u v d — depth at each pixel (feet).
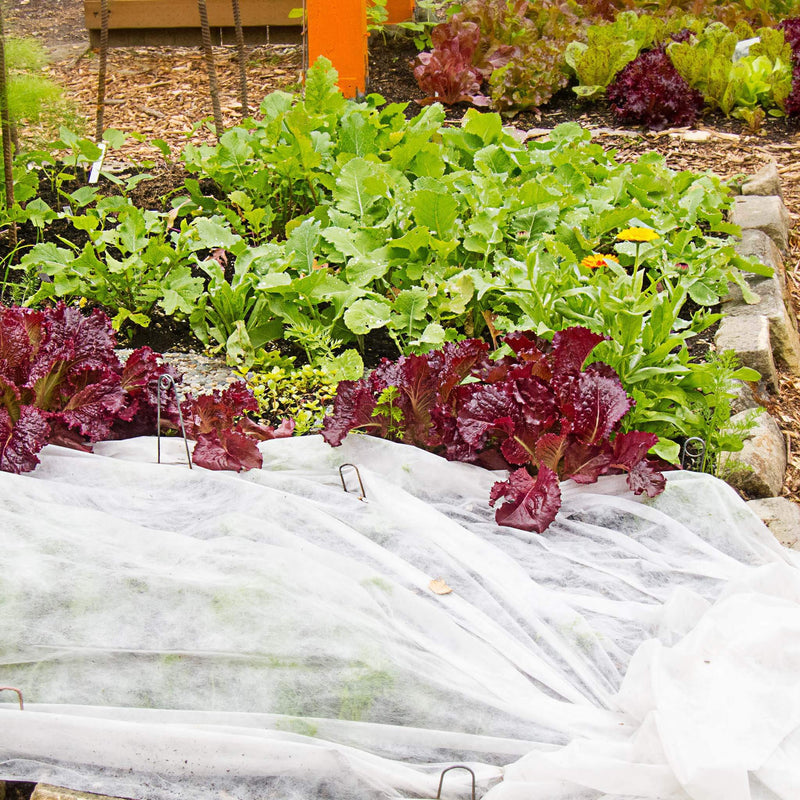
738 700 6.62
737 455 8.13
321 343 8.73
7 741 6.67
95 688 6.82
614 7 13.35
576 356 7.94
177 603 6.91
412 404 8.04
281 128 10.24
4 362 7.80
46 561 7.00
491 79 12.20
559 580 7.38
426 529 7.53
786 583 7.15
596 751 6.55
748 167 11.10
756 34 12.98
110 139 10.57
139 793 6.59
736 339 8.91
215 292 8.95
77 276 9.23
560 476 7.88
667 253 9.55
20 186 9.89
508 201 9.51
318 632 6.84
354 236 9.29
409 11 13.73
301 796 6.60
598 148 10.40
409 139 9.81
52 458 7.85
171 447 8.05
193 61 13.34
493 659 6.93
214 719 6.72
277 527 7.34
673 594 7.16
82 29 14.30
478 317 9.02
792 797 6.40
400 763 6.65
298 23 13.60
